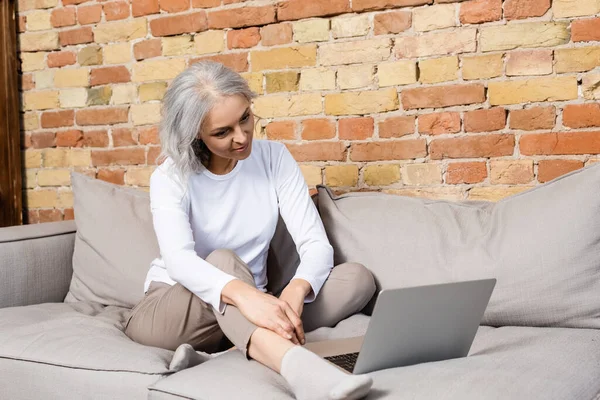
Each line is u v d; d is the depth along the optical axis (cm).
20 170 327
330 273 196
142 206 244
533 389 134
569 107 223
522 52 228
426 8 240
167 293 182
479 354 160
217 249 191
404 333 145
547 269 183
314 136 262
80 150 314
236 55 274
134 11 295
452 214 207
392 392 134
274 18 265
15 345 181
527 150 230
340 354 161
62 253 250
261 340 155
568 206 186
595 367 151
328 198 228
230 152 182
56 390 171
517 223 193
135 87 298
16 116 324
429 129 243
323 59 258
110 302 235
